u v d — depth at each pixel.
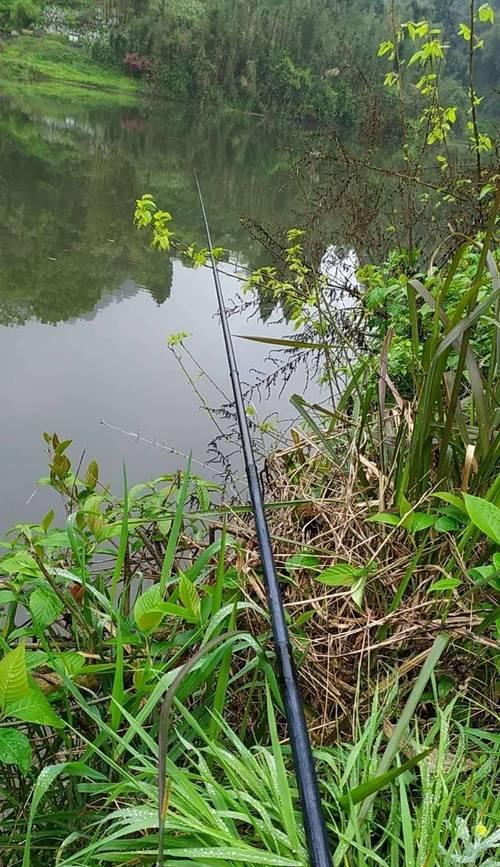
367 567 1.32
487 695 1.29
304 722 0.91
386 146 4.17
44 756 1.30
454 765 1.04
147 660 1.15
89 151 16.05
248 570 1.48
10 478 3.27
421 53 3.07
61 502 3.07
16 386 4.34
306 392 4.25
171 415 4.15
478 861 0.93
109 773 1.23
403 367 2.32
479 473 1.45
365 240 3.91
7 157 13.61
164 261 7.75
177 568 1.64
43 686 1.21
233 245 7.73
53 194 10.91
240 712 1.36
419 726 1.26
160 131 22.05
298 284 4.00
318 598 1.37
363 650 1.26
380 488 1.56
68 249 7.96
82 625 1.30
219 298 2.43
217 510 1.64
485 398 1.58
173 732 1.20
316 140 4.72
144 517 1.70
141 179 12.94
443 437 1.52
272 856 0.84
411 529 1.34
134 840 0.96
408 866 0.88
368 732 1.08
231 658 1.29
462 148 3.99
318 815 0.77
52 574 1.34
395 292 2.77
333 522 1.63
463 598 1.23
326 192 4.43
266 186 12.19
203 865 0.86
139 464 3.53
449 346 1.41
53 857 1.16
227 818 0.96
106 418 4.02
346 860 0.90
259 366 4.87
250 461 1.60
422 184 3.33
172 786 0.95
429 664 1.14
